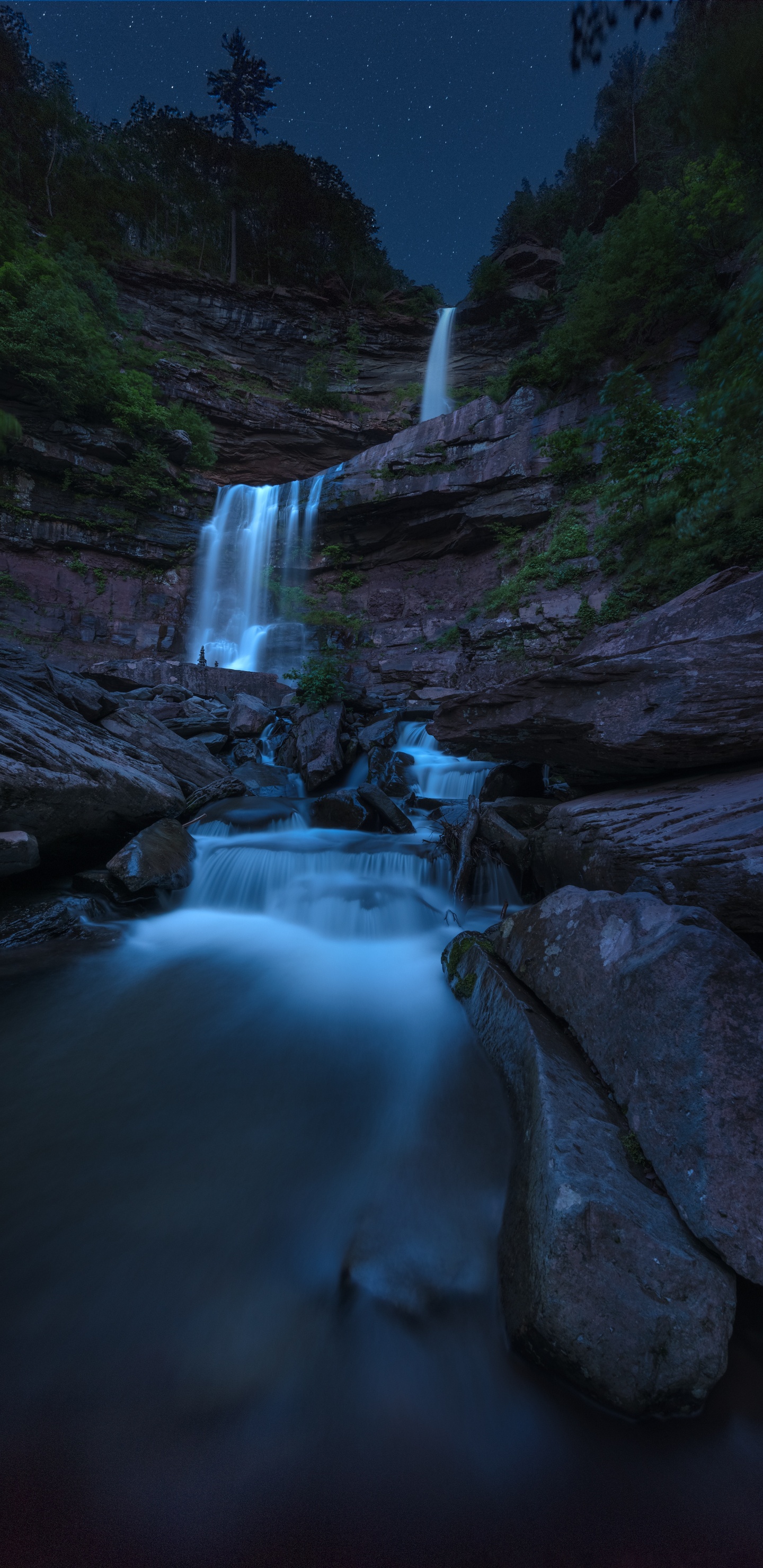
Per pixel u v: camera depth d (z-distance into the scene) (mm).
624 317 21547
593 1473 1867
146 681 17875
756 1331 2111
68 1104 3668
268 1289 2473
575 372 23234
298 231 49938
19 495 26188
